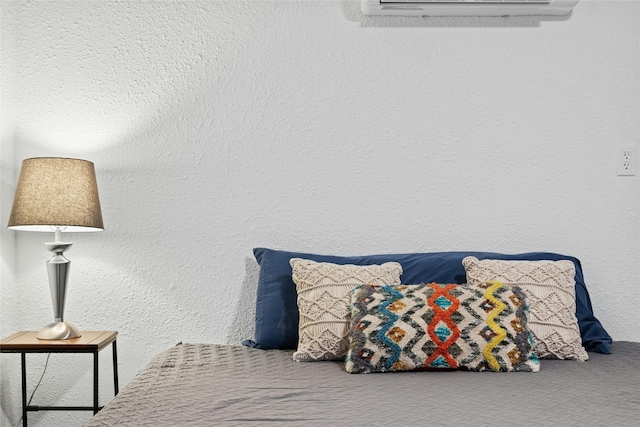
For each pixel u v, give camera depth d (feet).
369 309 5.89
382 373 5.64
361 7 7.93
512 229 7.99
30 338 6.88
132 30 8.02
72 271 7.90
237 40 8.03
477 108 8.02
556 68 8.02
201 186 7.98
